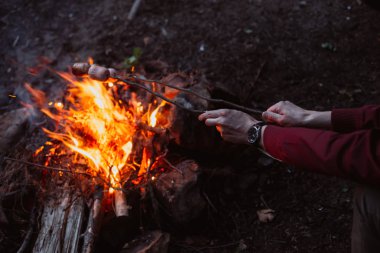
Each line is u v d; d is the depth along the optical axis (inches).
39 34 148.4
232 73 131.5
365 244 65.6
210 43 140.8
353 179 57.6
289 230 96.3
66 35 147.4
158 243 88.0
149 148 96.7
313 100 123.6
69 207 87.8
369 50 134.6
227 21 147.3
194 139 98.0
